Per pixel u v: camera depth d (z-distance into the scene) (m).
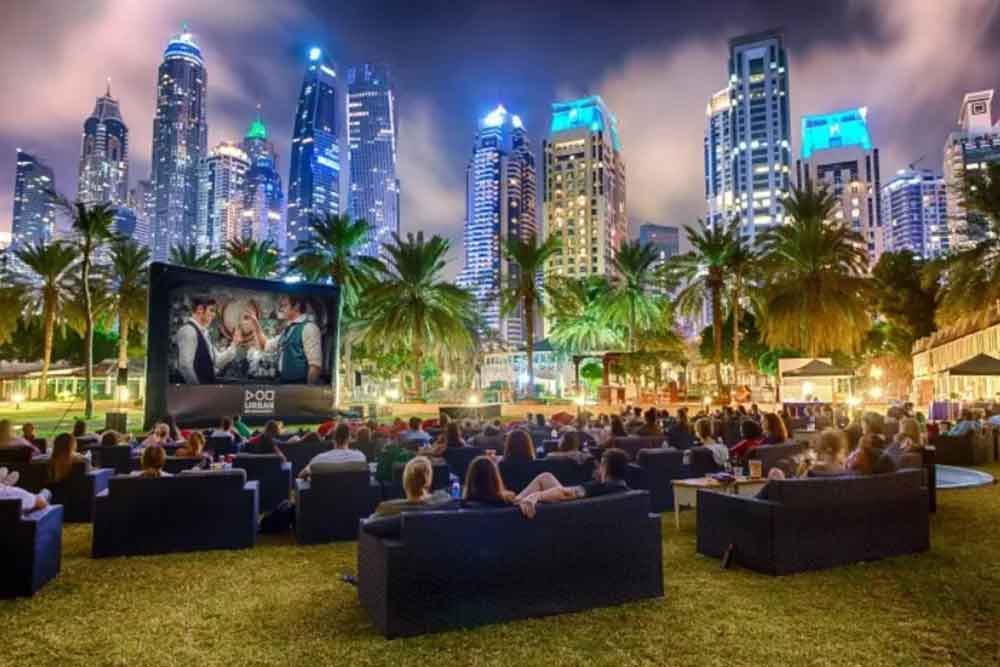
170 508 7.11
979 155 185.00
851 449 10.20
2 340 47.09
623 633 4.66
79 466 8.86
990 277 31.89
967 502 9.62
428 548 4.68
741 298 43.38
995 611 5.12
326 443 11.77
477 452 10.45
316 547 7.38
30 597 5.57
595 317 54.97
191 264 49.16
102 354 70.75
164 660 4.29
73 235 33.12
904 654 4.34
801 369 29.83
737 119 191.38
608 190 192.38
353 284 41.16
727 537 6.55
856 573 6.07
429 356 48.81
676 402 44.53
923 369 49.84
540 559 4.98
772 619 4.95
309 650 4.41
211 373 24.81
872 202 177.00
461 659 4.23
